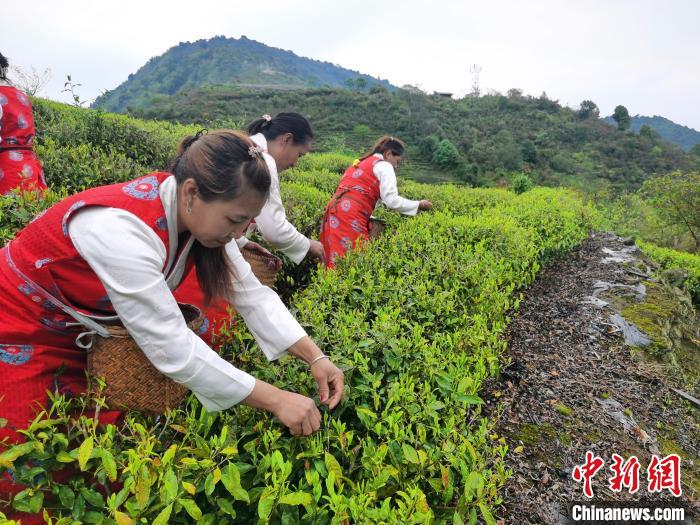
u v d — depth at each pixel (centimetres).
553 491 249
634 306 494
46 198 356
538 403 319
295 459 184
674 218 1903
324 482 184
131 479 142
